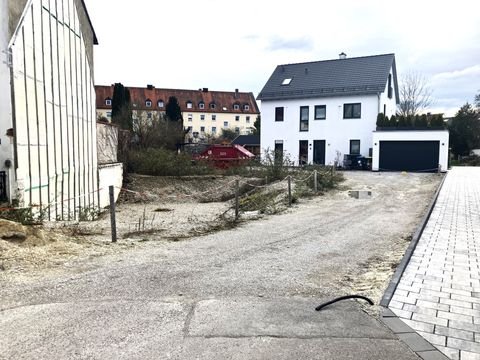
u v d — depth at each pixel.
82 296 4.78
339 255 6.91
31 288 5.00
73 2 13.44
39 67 10.56
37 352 3.50
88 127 15.07
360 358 3.48
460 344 3.74
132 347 3.60
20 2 9.48
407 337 3.86
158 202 18.33
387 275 5.75
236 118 78.44
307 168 20.77
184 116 75.19
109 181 17.48
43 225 8.45
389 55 32.34
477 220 10.02
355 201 14.12
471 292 5.05
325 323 4.14
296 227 9.51
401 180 20.72
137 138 28.75
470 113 43.88
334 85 31.83
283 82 34.53
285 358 3.46
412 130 26.50
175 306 4.52
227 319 4.20
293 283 5.40
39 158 10.49
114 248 7.16
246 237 8.38
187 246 7.49
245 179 20.28
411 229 9.19
